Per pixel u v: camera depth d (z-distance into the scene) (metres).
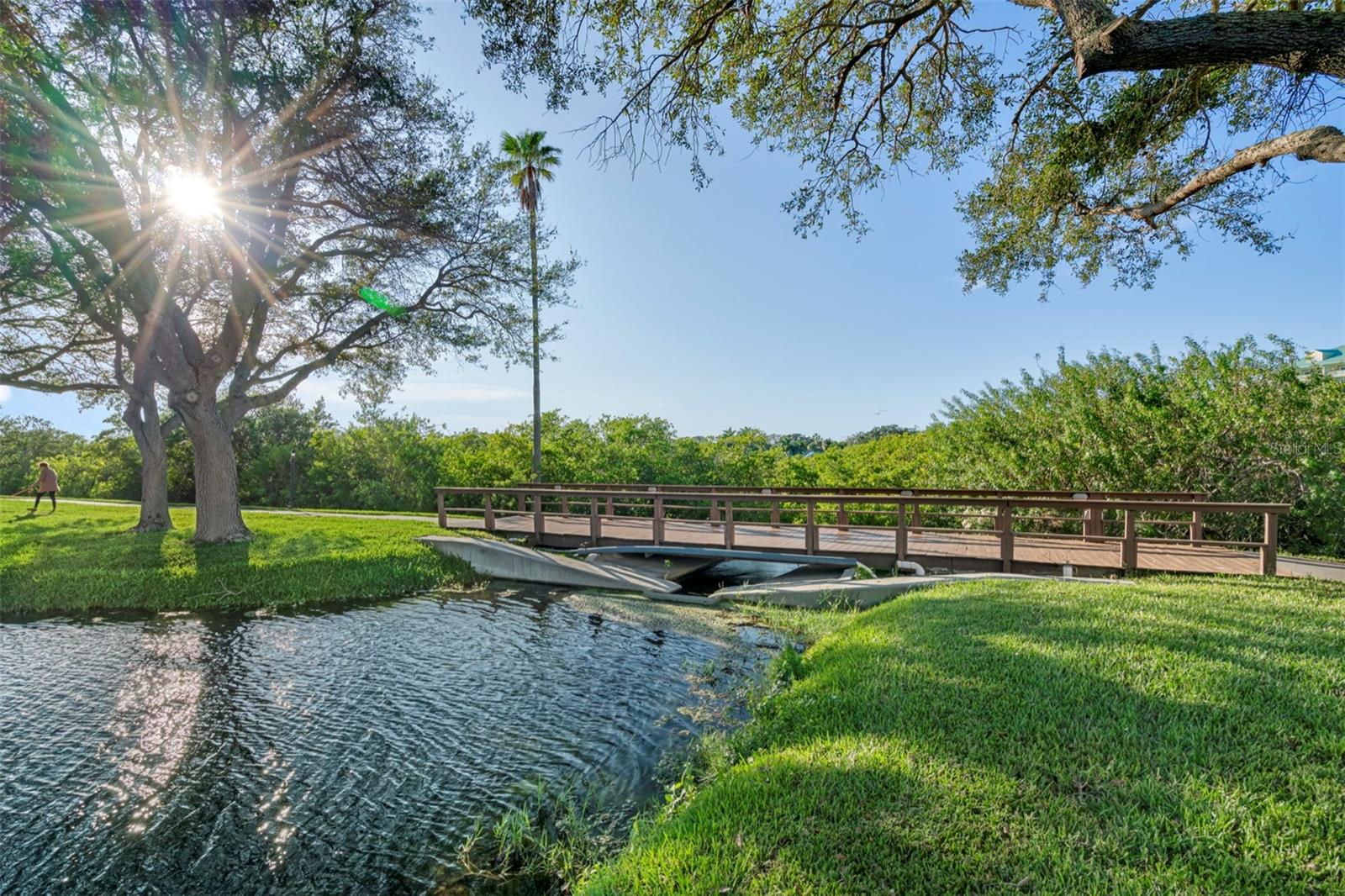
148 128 11.47
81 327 14.42
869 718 4.15
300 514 20.28
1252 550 10.76
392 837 3.98
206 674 6.92
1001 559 9.98
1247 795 2.97
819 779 3.33
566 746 5.13
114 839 4.00
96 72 10.87
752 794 3.27
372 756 5.03
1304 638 5.01
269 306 14.35
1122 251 9.59
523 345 15.79
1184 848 2.65
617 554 13.34
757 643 7.67
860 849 2.74
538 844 3.76
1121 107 8.24
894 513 16.25
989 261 10.41
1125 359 14.74
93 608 9.75
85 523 17.30
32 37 9.70
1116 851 2.65
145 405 15.63
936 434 20.11
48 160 10.20
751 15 6.82
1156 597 6.75
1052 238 9.81
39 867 3.74
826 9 7.68
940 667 4.89
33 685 6.61
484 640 8.12
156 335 12.58
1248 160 6.23
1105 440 13.80
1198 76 7.56
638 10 6.48
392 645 7.94
